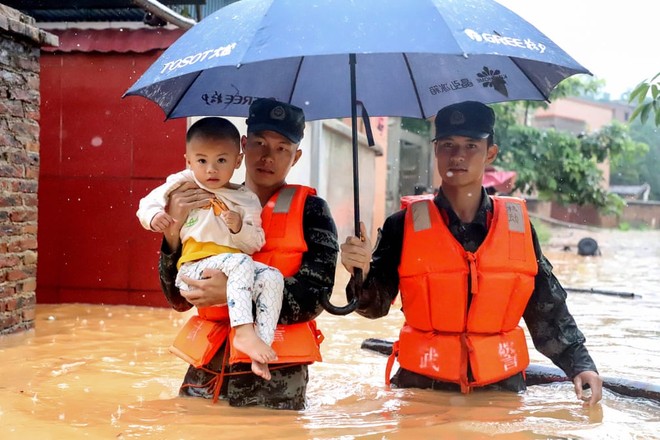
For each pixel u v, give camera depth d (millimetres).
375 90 4562
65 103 8094
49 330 6367
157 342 5895
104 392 4086
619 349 6203
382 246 4184
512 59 4184
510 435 3324
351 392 4180
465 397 3988
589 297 10289
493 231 3967
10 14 5961
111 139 8023
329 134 15508
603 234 42344
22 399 3850
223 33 3375
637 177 62250
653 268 16656
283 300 3549
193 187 3582
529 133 27438
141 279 7973
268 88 4441
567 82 27609
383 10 3215
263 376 3350
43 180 8164
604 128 27953
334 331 6840
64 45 7965
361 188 18875
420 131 28641
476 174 4016
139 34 8016
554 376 4543
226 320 3785
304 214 3773
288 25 3186
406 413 3686
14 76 5980
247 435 3229
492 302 3928
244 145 3951
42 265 8180
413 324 4129
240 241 3516
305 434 3270
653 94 5562
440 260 3959
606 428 3482
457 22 3199
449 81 4457
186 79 4086
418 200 4156
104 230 8055
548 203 49812
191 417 3490
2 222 5883
